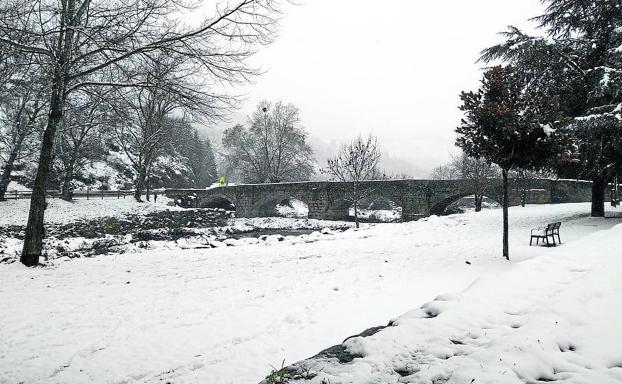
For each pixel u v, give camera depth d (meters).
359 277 9.64
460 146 12.48
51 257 13.59
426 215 34.62
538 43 16.84
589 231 15.95
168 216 35.22
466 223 21.72
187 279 9.70
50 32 7.54
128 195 45.56
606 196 34.06
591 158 18.06
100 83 9.84
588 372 2.49
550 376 2.50
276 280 9.52
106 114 12.09
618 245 6.59
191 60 9.19
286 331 6.05
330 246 15.75
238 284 9.12
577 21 19.02
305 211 58.81
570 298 3.86
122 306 7.31
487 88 11.90
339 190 37.94
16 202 31.81
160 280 9.58
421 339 3.21
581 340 2.99
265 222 37.81
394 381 2.48
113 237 22.09
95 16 8.91
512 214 24.61
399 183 35.44
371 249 14.50
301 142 55.69
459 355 2.87
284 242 18.00
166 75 9.61
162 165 67.12
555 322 3.30
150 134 37.94
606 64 18.08
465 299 4.20
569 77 18.64
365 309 6.95
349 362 2.93
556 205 29.59
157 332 6.05
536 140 11.28
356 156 31.34
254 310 7.10
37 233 11.43
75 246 17.42
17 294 7.98
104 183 54.56
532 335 3.04
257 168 55.41
